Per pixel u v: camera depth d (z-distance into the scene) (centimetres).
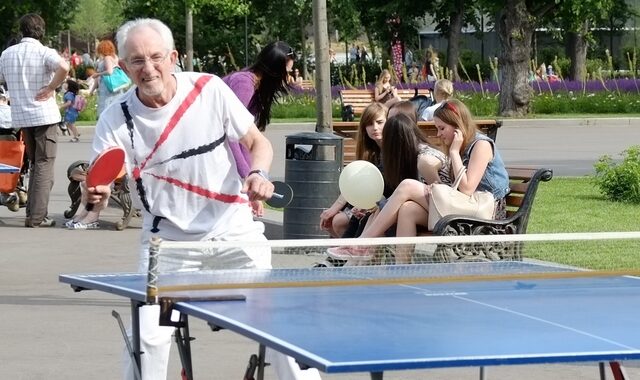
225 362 816
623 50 7031
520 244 937
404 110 1027
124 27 577
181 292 463
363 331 389
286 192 694
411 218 916
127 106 584
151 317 569
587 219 1439
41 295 1040
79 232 1438
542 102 4359
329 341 371
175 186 588
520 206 949
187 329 505
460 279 498
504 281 507
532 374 789
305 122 3825
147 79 570
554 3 4091
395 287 487
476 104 4378
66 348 849
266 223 1436
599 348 366
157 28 574
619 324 408
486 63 6744
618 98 4384
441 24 6794
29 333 895
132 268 1188
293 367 563
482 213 916
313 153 1212
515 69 4138
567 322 411
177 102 582
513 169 1004
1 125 1658
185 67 4122
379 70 6322
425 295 466
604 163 1730
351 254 873
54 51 1451
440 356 349
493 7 4188
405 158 973
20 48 1442
